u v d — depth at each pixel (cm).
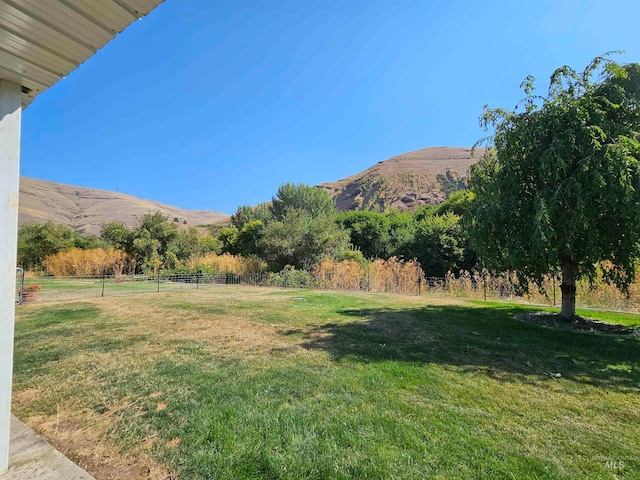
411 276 1345
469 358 434
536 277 679
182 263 2333
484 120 743
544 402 303
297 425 257
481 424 260
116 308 882
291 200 2839
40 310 853
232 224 3341
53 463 205
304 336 558
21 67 203
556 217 586
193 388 336
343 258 1856
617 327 614
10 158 210
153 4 162
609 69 588
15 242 211
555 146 582
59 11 157
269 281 1667
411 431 248
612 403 302
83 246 2655
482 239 680
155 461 217
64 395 326
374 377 362
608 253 591
